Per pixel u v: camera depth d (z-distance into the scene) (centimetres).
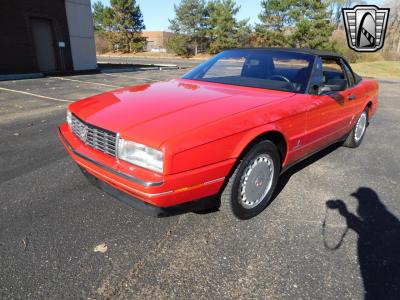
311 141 339
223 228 269
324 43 3098
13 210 282
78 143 266
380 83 1714
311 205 313
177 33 4341
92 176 261
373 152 486
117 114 245
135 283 205
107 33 4641
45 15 1363
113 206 295
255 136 251
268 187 294
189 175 218
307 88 323
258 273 218
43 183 335
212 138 224
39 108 697
